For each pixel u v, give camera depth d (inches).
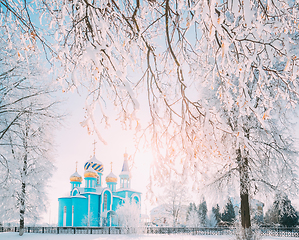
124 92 130.0
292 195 521.3
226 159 154.9
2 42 261.1
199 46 172.7
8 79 440.5
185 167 143.6
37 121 525.7
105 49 108.4
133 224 1011.3
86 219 1560.0
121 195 1846.7
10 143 484.7
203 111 152.8
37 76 484.1
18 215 823.1
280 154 508.7
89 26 124.2
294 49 139.4
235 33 119.2
